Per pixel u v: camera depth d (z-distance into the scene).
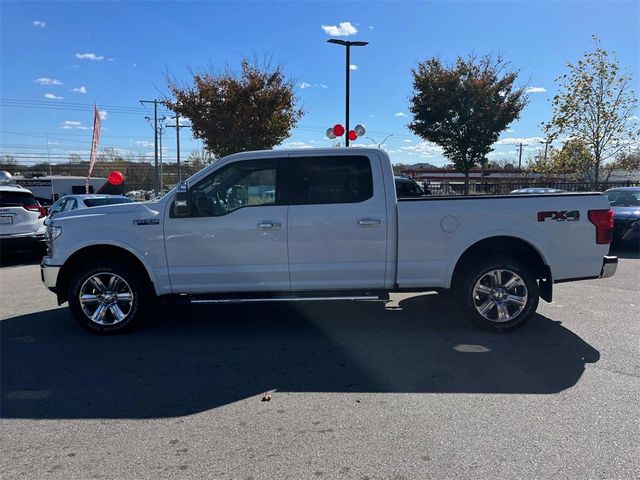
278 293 5.79
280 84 18.48
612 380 4.36
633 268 9.92
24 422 3.72
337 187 5.66
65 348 5.41
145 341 5.62
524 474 2.96
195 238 5.64
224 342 5.55
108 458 3.21
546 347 5.25
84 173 67.50
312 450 3.27
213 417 3.77
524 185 24.83
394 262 5.65
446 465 3.07
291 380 4.46
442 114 19.91
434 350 5.20
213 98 17.78
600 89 21.02
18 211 11.84
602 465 3.05
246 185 5.70
